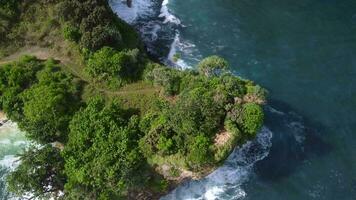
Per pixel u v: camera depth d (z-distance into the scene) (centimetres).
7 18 10731
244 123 8575
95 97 9431
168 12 12238
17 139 9650
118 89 9706
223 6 12419
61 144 9288
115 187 8200
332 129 9531
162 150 8462
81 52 10162
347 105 9931
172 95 9444
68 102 9431
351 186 8650
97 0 10850
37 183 8350
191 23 11944
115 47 10238
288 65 10800
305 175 8838
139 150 8612
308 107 9938
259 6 12400
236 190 8719
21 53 10519
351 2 12344
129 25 11375
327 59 10906
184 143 8481
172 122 8600
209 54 11119
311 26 11756
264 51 11162
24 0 10875
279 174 8881
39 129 9019
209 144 8412
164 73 9475
